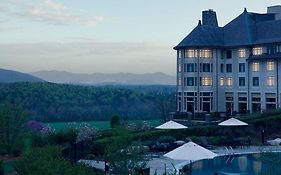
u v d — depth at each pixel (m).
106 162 30.20
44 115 113.12
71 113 116.62
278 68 75.25
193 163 40.50
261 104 77.94
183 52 83.62
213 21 91.25
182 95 84.12
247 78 80.25
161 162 40.28
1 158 44.88
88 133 47.38
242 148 49.56
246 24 83.75
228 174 35.09
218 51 83.75
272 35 79.25
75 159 37.56
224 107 84.00
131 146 28.25
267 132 59.69
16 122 48.25
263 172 33.50
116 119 61.53
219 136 54.56
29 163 26.81
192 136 53.09
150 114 121.81
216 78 83.56
